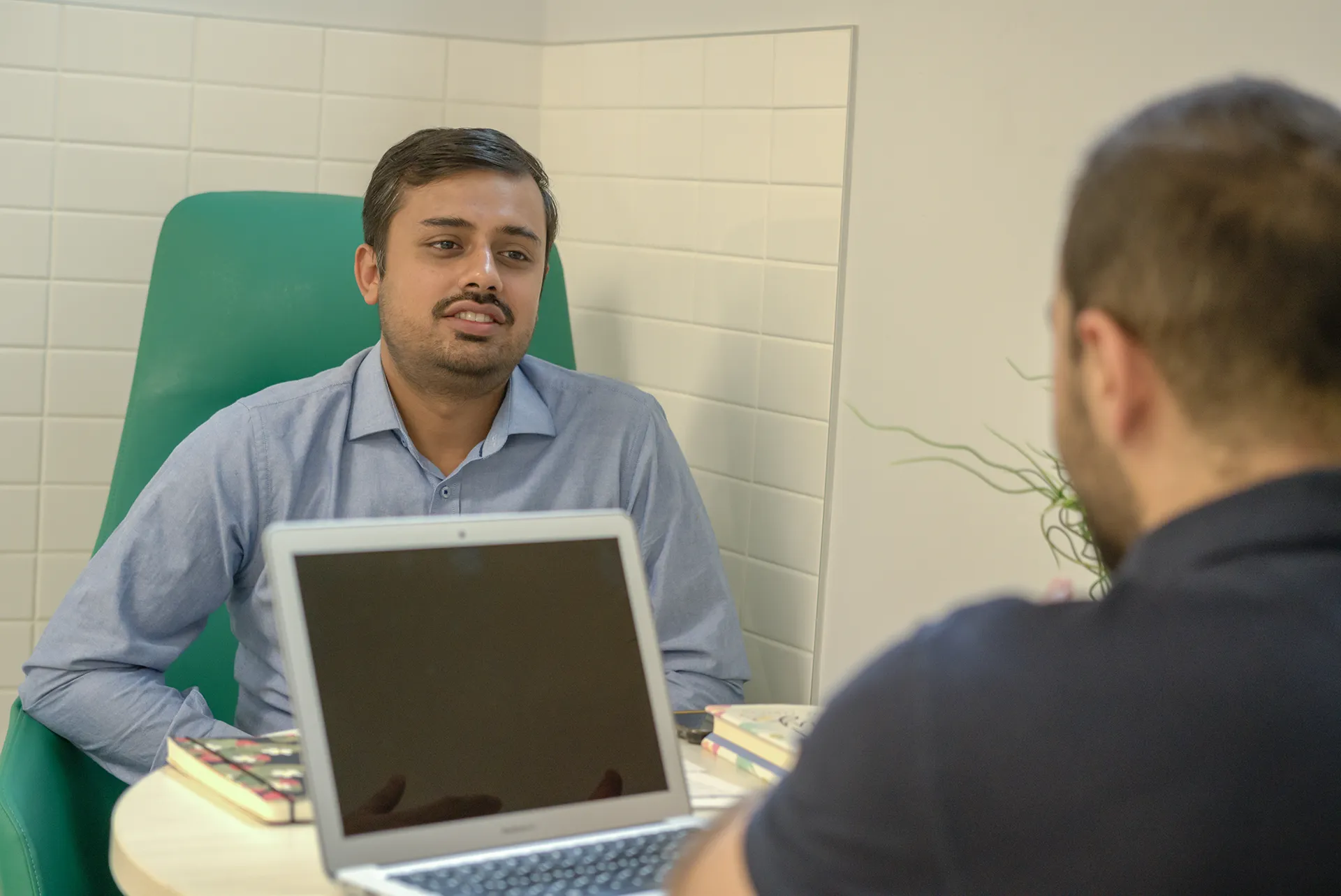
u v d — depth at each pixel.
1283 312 0.60
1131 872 0.56
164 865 1.08
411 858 1.05
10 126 2.41
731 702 1.95
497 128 2.68
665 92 2.41
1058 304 0.69
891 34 2.01
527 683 1.13
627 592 1.20
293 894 1.03
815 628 2.18
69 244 2.47
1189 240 0.61
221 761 1.26
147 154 2.49
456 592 1.12
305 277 2.13
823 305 2.13
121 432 2.53
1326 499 0.60
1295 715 0.56
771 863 0.64
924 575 1.99
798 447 2.19
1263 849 0.56
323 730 1.04
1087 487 0.69
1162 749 0.57
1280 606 0.58
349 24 2.57
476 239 1.79
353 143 2.60
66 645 1.70
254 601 1.81
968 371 1.91
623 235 2.53
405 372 1.82
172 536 1.74
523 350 1.84
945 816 0.59
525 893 1.01
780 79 2.19
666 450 1.99
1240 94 0.65
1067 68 1.78
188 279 2.09
